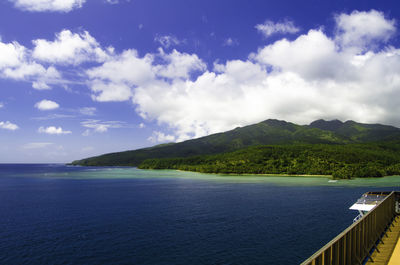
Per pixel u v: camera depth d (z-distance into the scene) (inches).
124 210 2266.2
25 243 1369.3
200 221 1824.6
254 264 1099.9
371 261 477.1
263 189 3907.5
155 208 2352.4
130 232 1556.3
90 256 1197.1
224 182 5310.0
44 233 1545.3
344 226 1663.4
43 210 2290.8
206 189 3988.7
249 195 3221.0
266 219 1868.8
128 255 1205.7
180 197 3088.1
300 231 1553.9
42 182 5482.3
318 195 3169.3
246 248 1277.1
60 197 3149.6
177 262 1127.6
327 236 1456.7
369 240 530.9
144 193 3526.1
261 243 1344.7
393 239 596.1
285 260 1138.0
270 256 1178.6
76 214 2101.4
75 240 1409.9
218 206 2436.0
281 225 1696.6
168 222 1800.0
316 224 1716.3
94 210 2274.9
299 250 1250.6
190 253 1221.7
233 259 1153.4
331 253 353.7
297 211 2158.0
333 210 2191.2
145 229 1620.3
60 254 1219.2
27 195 3358.8
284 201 2709.2
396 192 856.3
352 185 4421.8
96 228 1649.9
